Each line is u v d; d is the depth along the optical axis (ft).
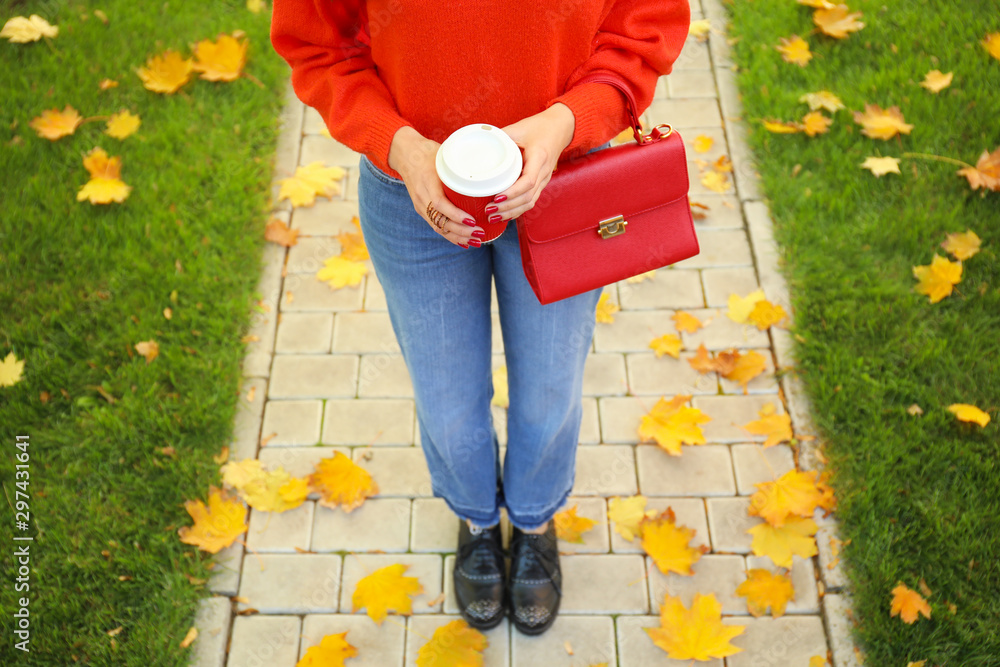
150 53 11.16
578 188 4.77
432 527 7.84
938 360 8.29
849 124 10.23
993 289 8.71
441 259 5.00
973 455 7.64
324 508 7.91
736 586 7.42
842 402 8.13
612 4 4.55
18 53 11.09
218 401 8.34
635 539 7.69
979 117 10.13
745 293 9.21
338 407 8.53
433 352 5.46
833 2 11.50
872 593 7.10
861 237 9.29
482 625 7.17
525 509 6.91
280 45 4.71
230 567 7.48
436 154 4.23
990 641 6.73
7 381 8.25
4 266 9.14
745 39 11.26
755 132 10.32
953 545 7.22
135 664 6.88
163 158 10.03
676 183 4.99
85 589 7.24
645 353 8.86
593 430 8.39
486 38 4.17
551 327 5.32
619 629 7.24
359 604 7.28
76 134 10.27
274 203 9.99
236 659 7.11
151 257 9.22
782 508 7.54
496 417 8.52
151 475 7.88
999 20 11.06
